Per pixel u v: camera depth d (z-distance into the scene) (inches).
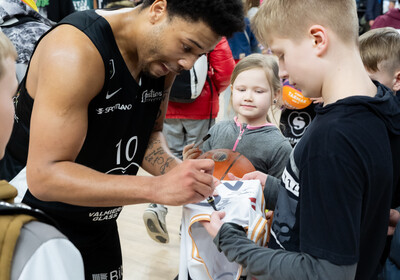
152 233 98.7
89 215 48.8
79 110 38.9
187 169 39.8
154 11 40.5
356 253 31.1
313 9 33.7
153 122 52.7
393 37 60.5
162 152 55.7
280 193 39.1
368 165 31.2
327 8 33.5
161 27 40.3
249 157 72.5
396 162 35.2
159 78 50.2
